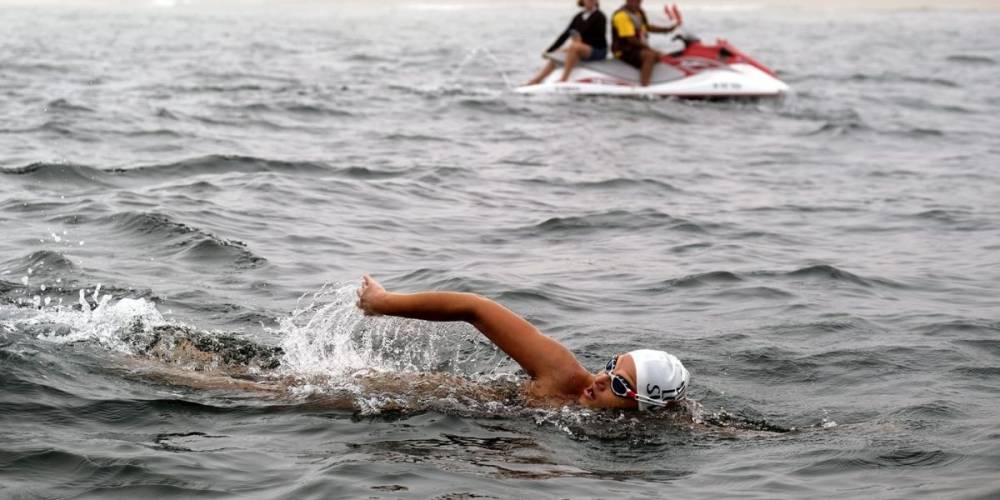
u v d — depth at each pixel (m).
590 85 18.19
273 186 10.00
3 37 27.02
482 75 21.66
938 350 5.84
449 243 8.37
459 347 5.56
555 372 4.70
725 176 12.07
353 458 4.14
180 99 16.33
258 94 17.39
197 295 6.42
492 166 12.04
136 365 5.05
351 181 10.66
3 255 7.09
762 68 18.55
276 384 4.91
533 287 6.99
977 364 5.62
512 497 3.84
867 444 4.43
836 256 8.31
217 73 20.67
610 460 4.24
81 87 17.28
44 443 4.20
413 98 17.66
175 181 10.12
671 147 13.96
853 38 34.09
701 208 10.14
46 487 3.88
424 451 4.24
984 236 9.16
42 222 8.05
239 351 5.33
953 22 41.94
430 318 4.80
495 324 4.75
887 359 5.68
